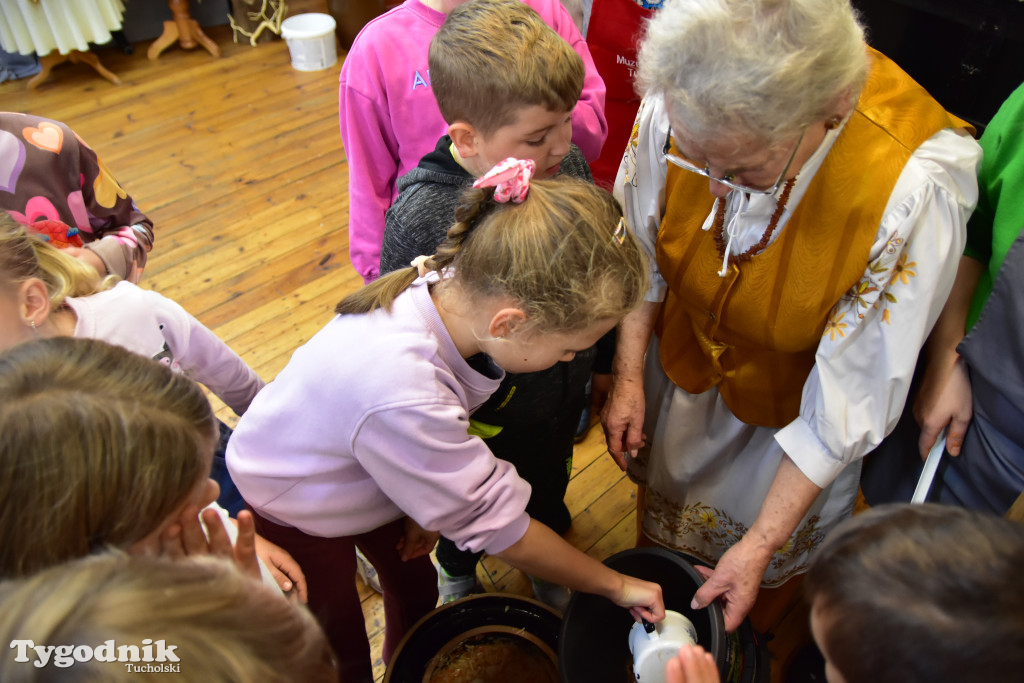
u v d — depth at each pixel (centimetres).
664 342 130
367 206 168
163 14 410
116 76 379
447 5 150
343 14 391
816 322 102
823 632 61
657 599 104
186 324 123
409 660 123
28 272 101
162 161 322
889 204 89
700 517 148
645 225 119
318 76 384
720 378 124
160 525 70
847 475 127
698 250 108
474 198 86
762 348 113
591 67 165
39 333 103
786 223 96
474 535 94
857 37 77
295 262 270
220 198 301
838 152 90
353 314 94
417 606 140
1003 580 53
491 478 94
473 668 124
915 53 193
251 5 396
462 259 87
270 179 312
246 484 105
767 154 80
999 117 107
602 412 138
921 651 53
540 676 123
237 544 82
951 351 113
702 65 75
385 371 87
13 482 63
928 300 93
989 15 173
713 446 135
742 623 114
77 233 140
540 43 105
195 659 47
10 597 49
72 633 46
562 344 87
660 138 105
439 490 90
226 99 365
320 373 92
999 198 103
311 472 99
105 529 66
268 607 55
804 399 110
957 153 91
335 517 107
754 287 103
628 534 186
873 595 56
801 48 72
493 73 103
